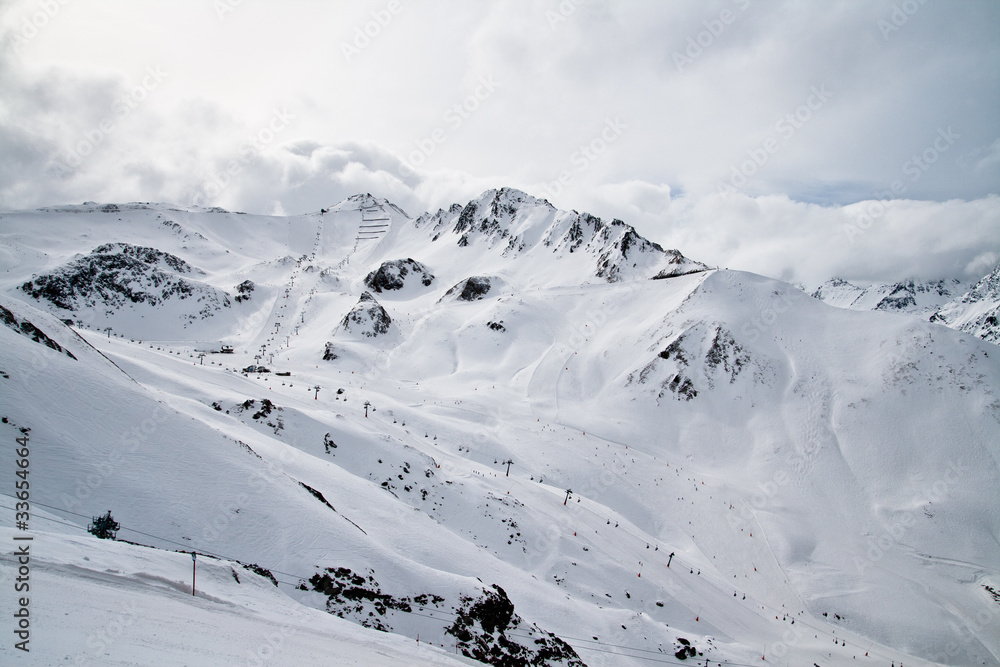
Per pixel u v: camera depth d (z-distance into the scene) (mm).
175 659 14172
